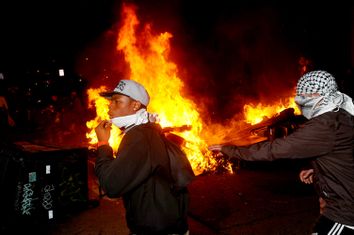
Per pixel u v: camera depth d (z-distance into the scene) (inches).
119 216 177.2
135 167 70.4
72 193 177.8
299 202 190.4
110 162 74.5
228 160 259.6
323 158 81.1
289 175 247.9
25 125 407.8
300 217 169.2
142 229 74.3
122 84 81.4
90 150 257.8
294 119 232.4
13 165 165.6
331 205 80.5
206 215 175.6
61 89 475.8
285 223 162.4
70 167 176.7
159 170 75.2
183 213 80.3
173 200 76.1
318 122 80.3
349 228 77.5
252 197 201.0
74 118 430.0
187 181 81.0
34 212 165.5
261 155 86.7
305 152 81.0
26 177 163.8
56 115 423.2
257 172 258.2
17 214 163.3
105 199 202.4
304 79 85.5
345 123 80.0
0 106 358.9
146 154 72.2
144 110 81.4
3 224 160.9
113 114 81.2
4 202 163.3
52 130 407.8
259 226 160.2
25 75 480.4
